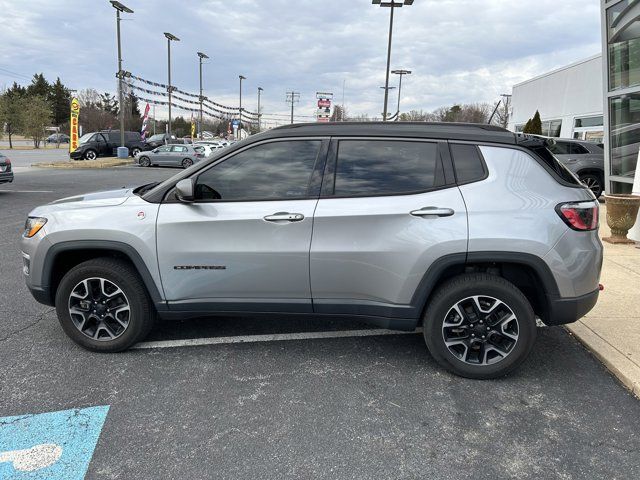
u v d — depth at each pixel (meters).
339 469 2.57
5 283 5.62
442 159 3.42
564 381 3.50
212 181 3.59
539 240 3.24
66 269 3.96
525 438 2.85
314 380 3.48
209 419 2.99
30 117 58.59
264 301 3.61
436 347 3.48
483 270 3.48
